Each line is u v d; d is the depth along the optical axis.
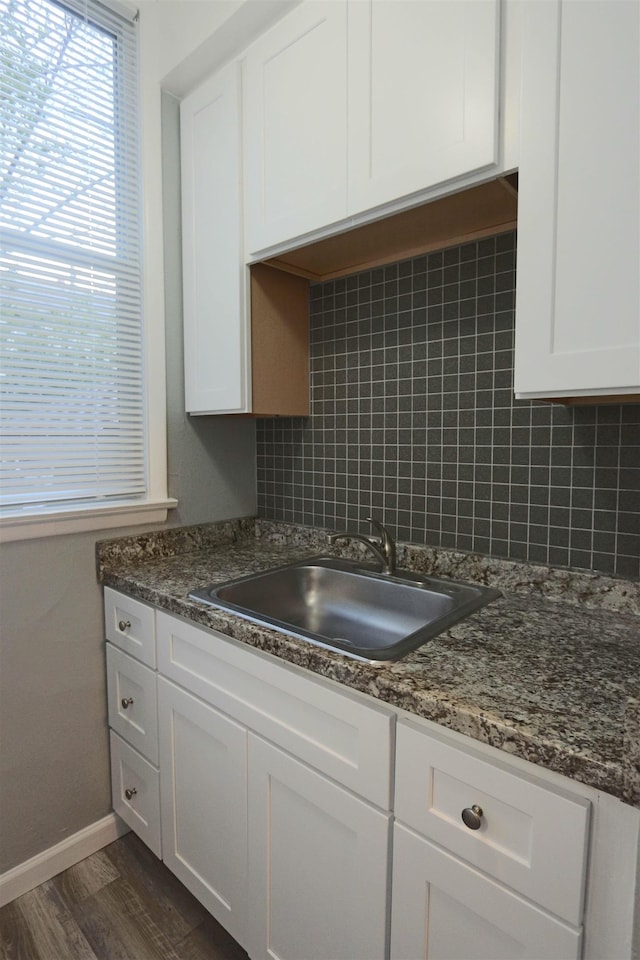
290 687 0.98
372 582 1.45
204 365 1.64
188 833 1.30
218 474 1.86
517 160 0.94
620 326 0.83
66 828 1.52
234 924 1.18
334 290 1.66
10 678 1.39
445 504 1.43
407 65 1.06
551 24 0.86
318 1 1.21
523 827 0.68
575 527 1.20
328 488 1.74
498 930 0.72
